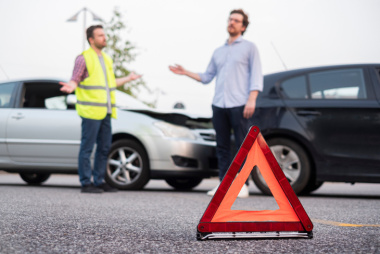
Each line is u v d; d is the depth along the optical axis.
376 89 5.84
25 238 2.75
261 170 2.85
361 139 5.70
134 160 6.71
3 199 4.95
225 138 6.10
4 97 7.32
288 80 6.11
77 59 6.03
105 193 6.02
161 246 2.60
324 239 2.83
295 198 2.85
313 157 5.82
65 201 4.89
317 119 5.82
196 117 6.71
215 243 2.69
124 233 2.99
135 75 6.62
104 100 6.10
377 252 2.45
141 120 6.63
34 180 8.21
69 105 7.00
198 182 7.46
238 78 6.01
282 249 2.52
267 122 5.95
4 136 7.10
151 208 4.43
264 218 2.83
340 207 4.69
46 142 6.91
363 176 5.70
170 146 6.48
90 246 2.57
